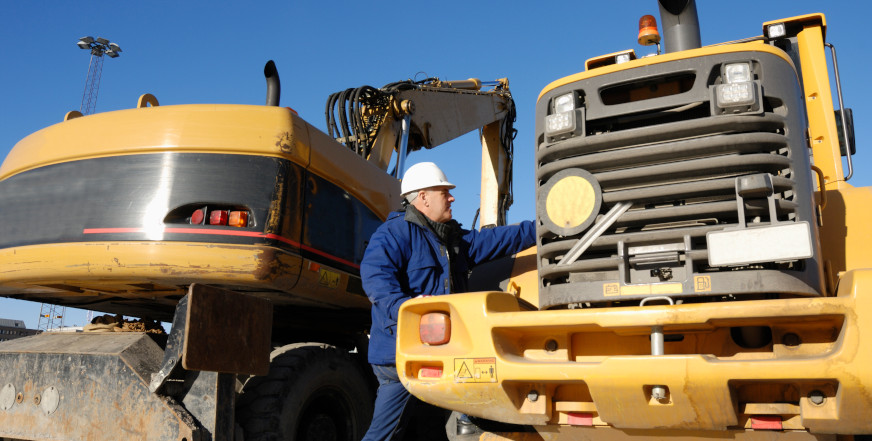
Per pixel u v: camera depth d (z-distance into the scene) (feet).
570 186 9.64
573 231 9.48
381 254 11.43
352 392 14.98
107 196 12.60
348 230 14.88
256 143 12.82
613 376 8.05
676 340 8.87
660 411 8.05
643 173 9.20
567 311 8.59
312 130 14.02
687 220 9.00
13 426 12.37
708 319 7.84
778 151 8.91
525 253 12.50
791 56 12.73
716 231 8.59
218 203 12.42
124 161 12.75
